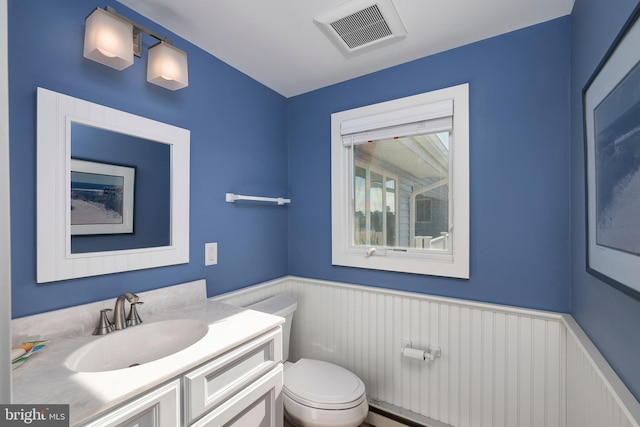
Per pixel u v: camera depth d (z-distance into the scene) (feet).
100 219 3.92
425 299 5.51
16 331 3.16
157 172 4.59
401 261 5.81
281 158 7.29
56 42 3.53
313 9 4.35
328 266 6.82
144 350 3.84
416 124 5.72
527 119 4.75
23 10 3.28
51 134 3.47
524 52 4.77
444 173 5.60
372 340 6.11
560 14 4.45
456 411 5.22
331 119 6.72
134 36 4.26
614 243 2.69
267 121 6.85
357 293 6.31
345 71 6.19
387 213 6.25
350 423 4.48
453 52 5.35
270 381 3.92
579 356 3.78
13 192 3.22
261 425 3.83
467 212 5.16
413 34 4.93
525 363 4.68
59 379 2.60
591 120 3.31
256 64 5.89
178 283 4.89
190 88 5.12
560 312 4.52
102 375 2.67
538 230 4.69
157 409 2.69
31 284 3.34
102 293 3.95
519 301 4.83
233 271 5.95
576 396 3.92
